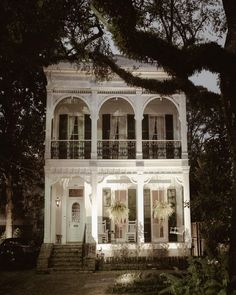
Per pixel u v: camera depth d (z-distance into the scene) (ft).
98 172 72.28
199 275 23.89
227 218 39.52
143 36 23.54
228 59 23.08
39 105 93.40
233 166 23.53
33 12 35.50
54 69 72.13
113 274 59.21
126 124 80.02
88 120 79.71
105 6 23.50
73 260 65.36
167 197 78.59
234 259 22.13
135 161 72.69
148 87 37.73
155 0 38.32
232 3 24.89
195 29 40.45
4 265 72.49
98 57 44.47
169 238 77.05
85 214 77.30
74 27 42.09
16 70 78.43
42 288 49.44
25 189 101.40
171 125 80.48
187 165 73.05
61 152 74.59
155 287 44.60
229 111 24.03
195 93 36.04
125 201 78.07
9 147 84.23
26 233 107.55
